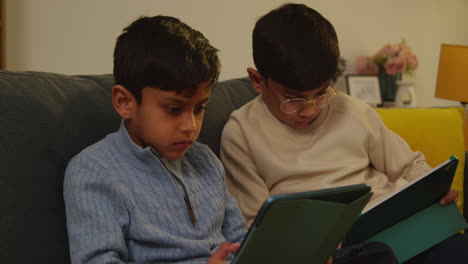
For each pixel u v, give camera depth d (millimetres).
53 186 907
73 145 957
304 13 1228
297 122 1284
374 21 3814
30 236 853
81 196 860
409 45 4055
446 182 1191
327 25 1245
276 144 1309
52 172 910
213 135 1299
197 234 959
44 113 926
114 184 881
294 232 769
